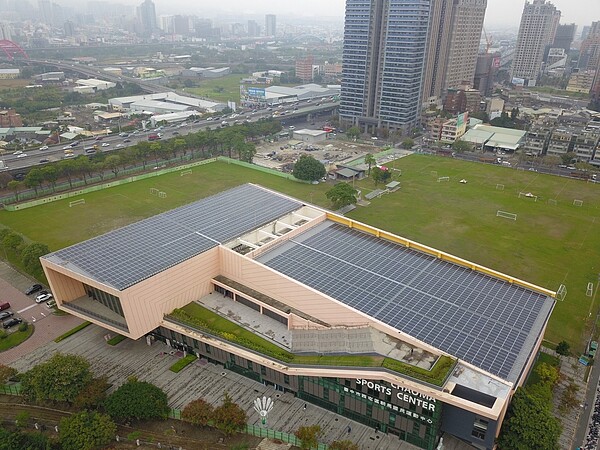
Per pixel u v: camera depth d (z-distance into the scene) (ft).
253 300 320.09
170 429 261.44
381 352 259.39
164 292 310.24
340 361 259.39
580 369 313.94
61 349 325.62
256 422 267.39
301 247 357.20
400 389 241.96
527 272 433.07
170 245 340.18
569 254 470.39
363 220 545.85
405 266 337.72
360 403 263.29
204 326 302.25
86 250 329.52
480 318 282.77
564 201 618.85
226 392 289.53
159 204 581.12
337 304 284.82
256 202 426.51
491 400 228.63
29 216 540.52
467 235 510.17
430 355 255.29
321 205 587.68
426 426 244.42
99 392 267.18
